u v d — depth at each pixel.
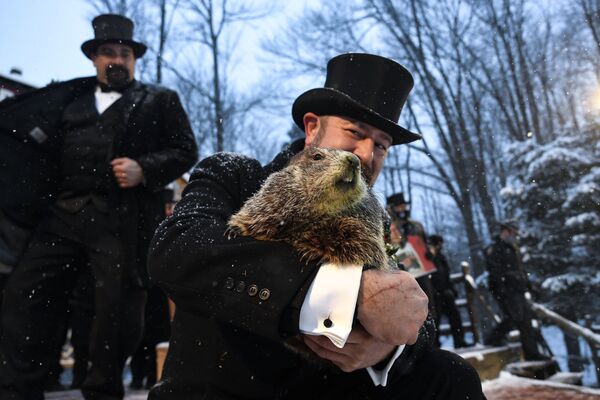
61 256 3.41
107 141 3.56
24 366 3.16
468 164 25.52
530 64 22.64
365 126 2.11
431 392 1.82
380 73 2.16
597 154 13.29
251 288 1.44
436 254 8.61
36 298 3.29
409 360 1.74
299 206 1.53
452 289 8.89
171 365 1.75
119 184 3.48
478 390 1.92
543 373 7.80
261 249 1.48
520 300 8.41
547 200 13.30
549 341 24.86
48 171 3.59
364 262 1.47
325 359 1.61
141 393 4.83
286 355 1.67
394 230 5.67
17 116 3.59
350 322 1.35
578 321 13.37
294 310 1.40
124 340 3.43
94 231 3.43
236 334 1.64
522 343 8.31
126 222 3.48
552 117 23.06
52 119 3.66
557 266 13.08
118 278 3.38
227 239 1.55
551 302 12.91
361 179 1.61
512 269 8.56
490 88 25.78
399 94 2.21
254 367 1.63
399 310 1.40
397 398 1.79
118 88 3.85
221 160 2.05
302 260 1.45
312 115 2.18
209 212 1.76
